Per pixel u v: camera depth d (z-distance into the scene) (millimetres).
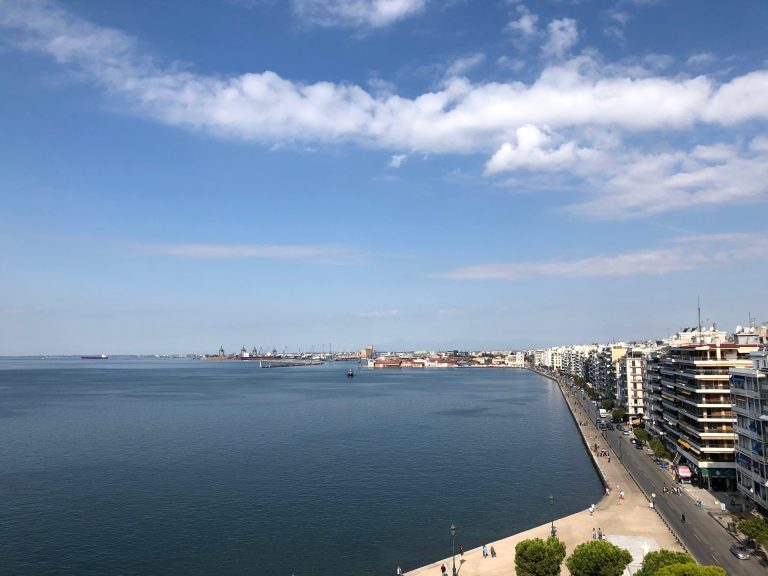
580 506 124875
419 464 168625
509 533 108438
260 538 107125
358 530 111250
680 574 58969
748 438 100938
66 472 158875
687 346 141125
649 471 145000
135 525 114375
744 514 103188
